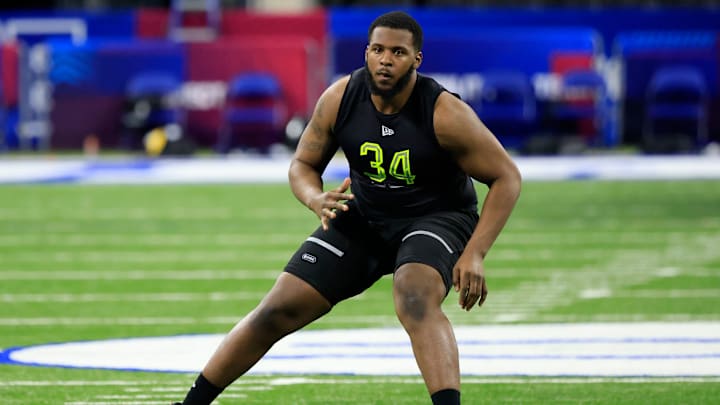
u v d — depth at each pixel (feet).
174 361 82.43
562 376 76.74
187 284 119.34
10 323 98.22
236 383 75.36
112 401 70.33
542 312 101.86
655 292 112.06
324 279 57.00
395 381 75.77
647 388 73.26
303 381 75.87
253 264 132.87
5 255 140.87
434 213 58.23
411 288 54.39
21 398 71.10
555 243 148.77
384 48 55.52
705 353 83.92
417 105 56.44
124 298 111.24
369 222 58.95
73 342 89.71
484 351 85.05
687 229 160.76
